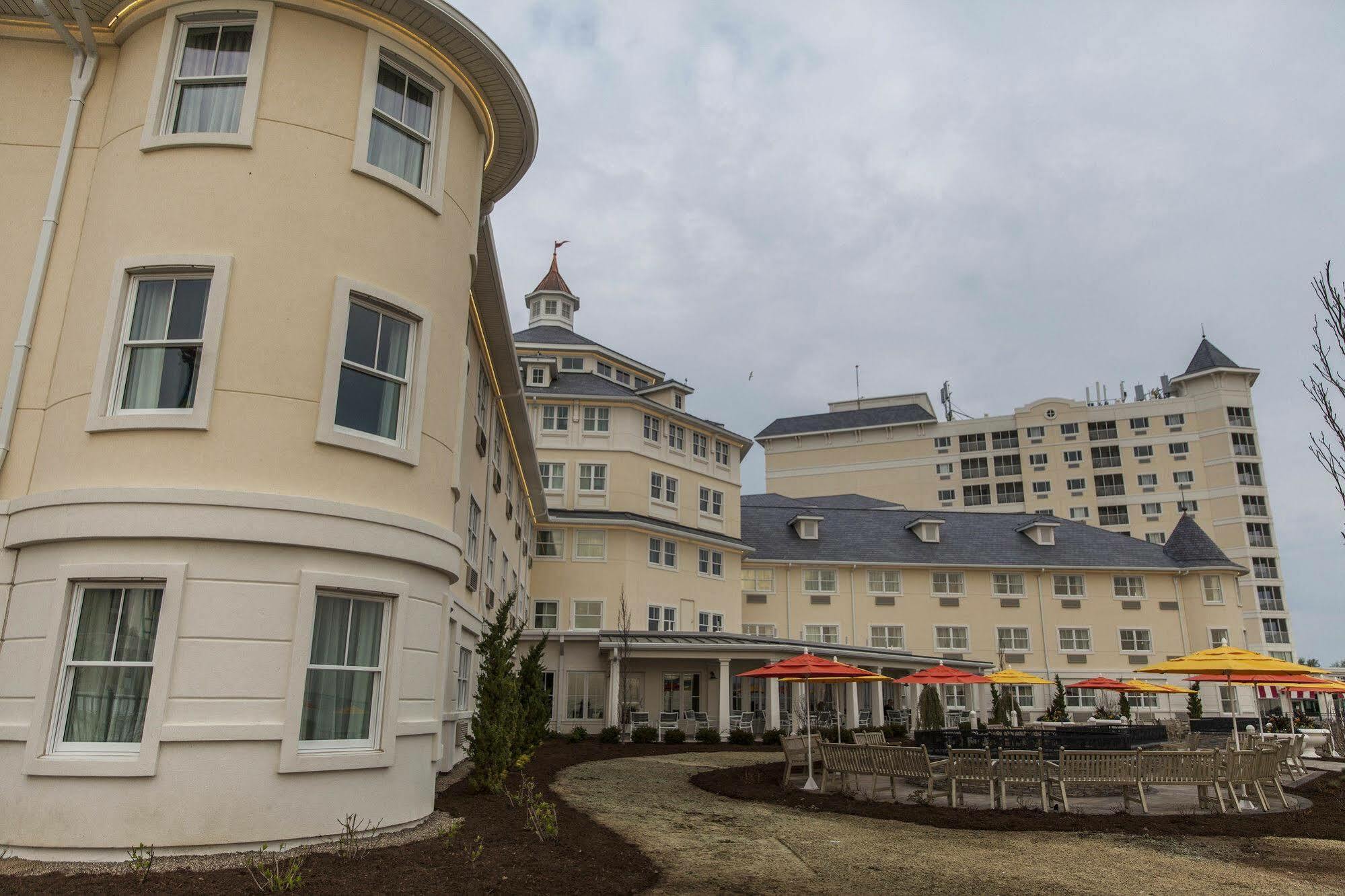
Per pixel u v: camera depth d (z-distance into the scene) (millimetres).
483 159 12531
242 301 9336
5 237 10102
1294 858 9633
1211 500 79125
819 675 17281
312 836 8562
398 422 10359
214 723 8297
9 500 9172
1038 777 12477
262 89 9906
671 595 39062
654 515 39688
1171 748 20391
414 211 10742
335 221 9930
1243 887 8266
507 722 13484
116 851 7875
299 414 9344
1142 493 80438
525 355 42656
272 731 8477
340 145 10133
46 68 10672
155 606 8656
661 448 41000
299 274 9609
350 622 9438
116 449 8945
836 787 15367
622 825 11023
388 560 9750
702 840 10234
